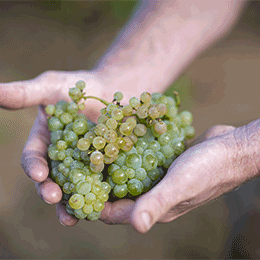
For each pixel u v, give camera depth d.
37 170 0.73
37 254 1.23
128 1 2.31
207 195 0.76
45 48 2.21
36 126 0.86
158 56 1.04
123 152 0.73
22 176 1.50
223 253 1.22
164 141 0.75
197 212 1.37
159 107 0.75
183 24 1.08
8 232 1.29
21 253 1.23
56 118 0.77
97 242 1.29
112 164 0.73
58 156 0.74
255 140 0.75
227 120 1.80
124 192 0.72
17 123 1.69
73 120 0.77
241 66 2.22
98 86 0.93
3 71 2.02
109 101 0.94
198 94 1.96
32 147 0.80
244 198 1.26
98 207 0.70
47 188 0.73
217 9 1.11
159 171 0.75
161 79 1.05
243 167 0.76
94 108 0.93
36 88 0.87
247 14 2.72
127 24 1.17
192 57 1.13
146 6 1.17
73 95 0.75
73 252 1.25
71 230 1.33
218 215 1.33
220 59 2.26
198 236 1.29
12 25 2.36
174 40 1.06
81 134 0.75
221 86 2.04
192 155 0.72
